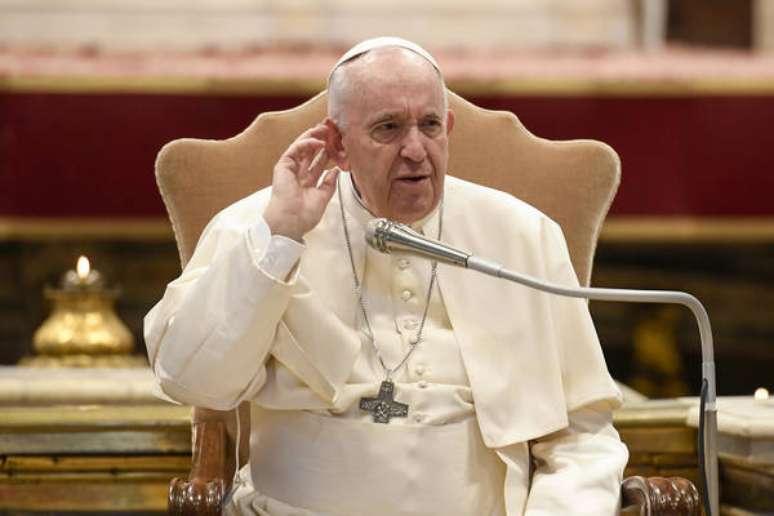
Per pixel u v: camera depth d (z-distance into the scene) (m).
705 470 11.79
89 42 33.16
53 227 29.17
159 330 12.81
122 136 29.11
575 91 29.36
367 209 13.62
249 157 14.72
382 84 12.50
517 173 14.77
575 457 12.97
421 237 11.64
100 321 20.03
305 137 12.68
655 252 34.88
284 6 33.75
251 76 29.08
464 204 13.87
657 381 33.81
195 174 14.64
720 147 29.81
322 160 12.52
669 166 29.72
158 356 12.74
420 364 13.12
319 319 12.86
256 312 12.22
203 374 12.40
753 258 34.88
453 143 14.84
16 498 15.20
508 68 30.12
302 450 12.83
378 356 13.15
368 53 12.74
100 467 15.19
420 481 12.63
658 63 31.25
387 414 12.81
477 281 13.44
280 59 31.27
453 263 11.59
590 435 13.20
